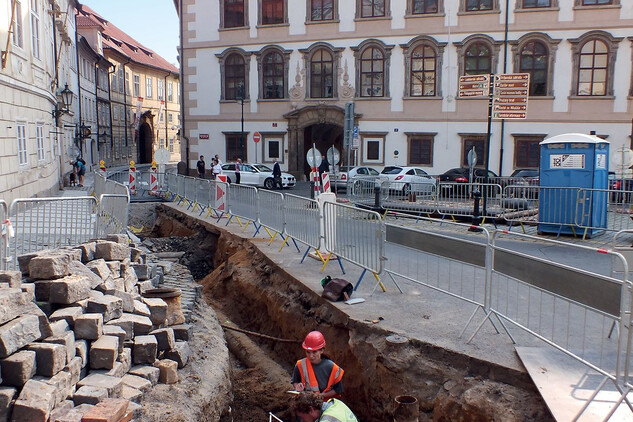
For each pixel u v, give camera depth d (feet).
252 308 34.96
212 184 56.54
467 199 54.70
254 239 42.78
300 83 107.65
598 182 44.04
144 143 219.82
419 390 19.86
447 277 23.79
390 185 62.75
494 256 20.67
